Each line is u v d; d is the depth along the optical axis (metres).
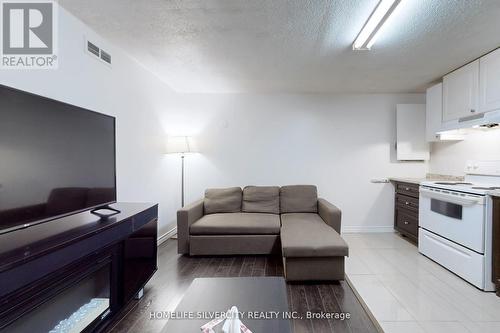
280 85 3.54
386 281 2.29
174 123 3.76
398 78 3.19
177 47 2.39
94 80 2.14
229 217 3.24
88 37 2.06
